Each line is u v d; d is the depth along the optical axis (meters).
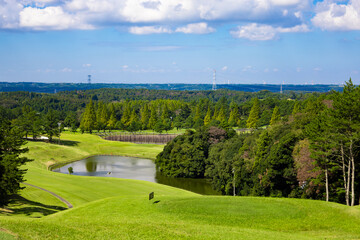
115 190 58.84
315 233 29.50
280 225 31.05
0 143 41.81
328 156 50.53
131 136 176.00
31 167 81.62
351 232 29.55
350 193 50.81
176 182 87.88
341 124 46.69
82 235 25.77
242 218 32.47
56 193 53.22
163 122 196.50
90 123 185.00
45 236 24.61
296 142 58.22
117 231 27.19
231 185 71.62
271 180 58.56
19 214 38.94
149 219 32.38
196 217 32.91
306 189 53.53
